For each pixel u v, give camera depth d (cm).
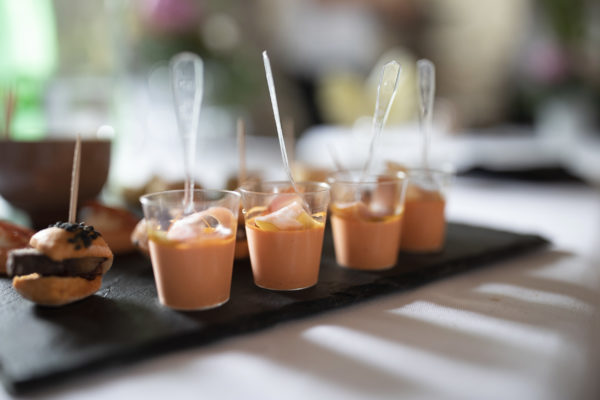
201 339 62
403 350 60
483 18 410
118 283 82
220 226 71
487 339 63
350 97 262
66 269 70
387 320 70
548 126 295
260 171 132
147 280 84
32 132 117
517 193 169
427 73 96
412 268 89
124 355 56
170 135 227
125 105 190
